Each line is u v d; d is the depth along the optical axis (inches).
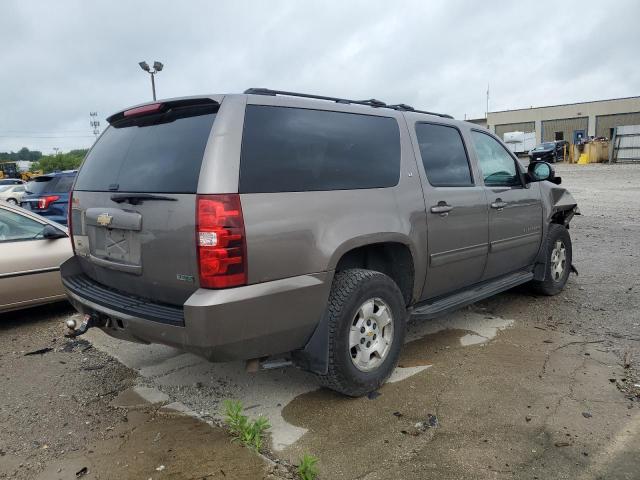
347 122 146.8
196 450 121.3
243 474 111.6
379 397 144.1
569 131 2330.2
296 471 112.2
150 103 136.5
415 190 158.4
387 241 145.0
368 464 114.0
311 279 127.2
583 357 167.3
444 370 160.1
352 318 135.7
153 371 167.8
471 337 188.1
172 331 117.6
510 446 119.2
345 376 135.9
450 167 177.3
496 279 206.7
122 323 130.2
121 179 137.3
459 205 172.9
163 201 120.6
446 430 126.4
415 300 164.7
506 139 1883.6
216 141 117.3
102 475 113.6
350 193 139.0
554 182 247.4
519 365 162.2
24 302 218.4
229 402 128.8
